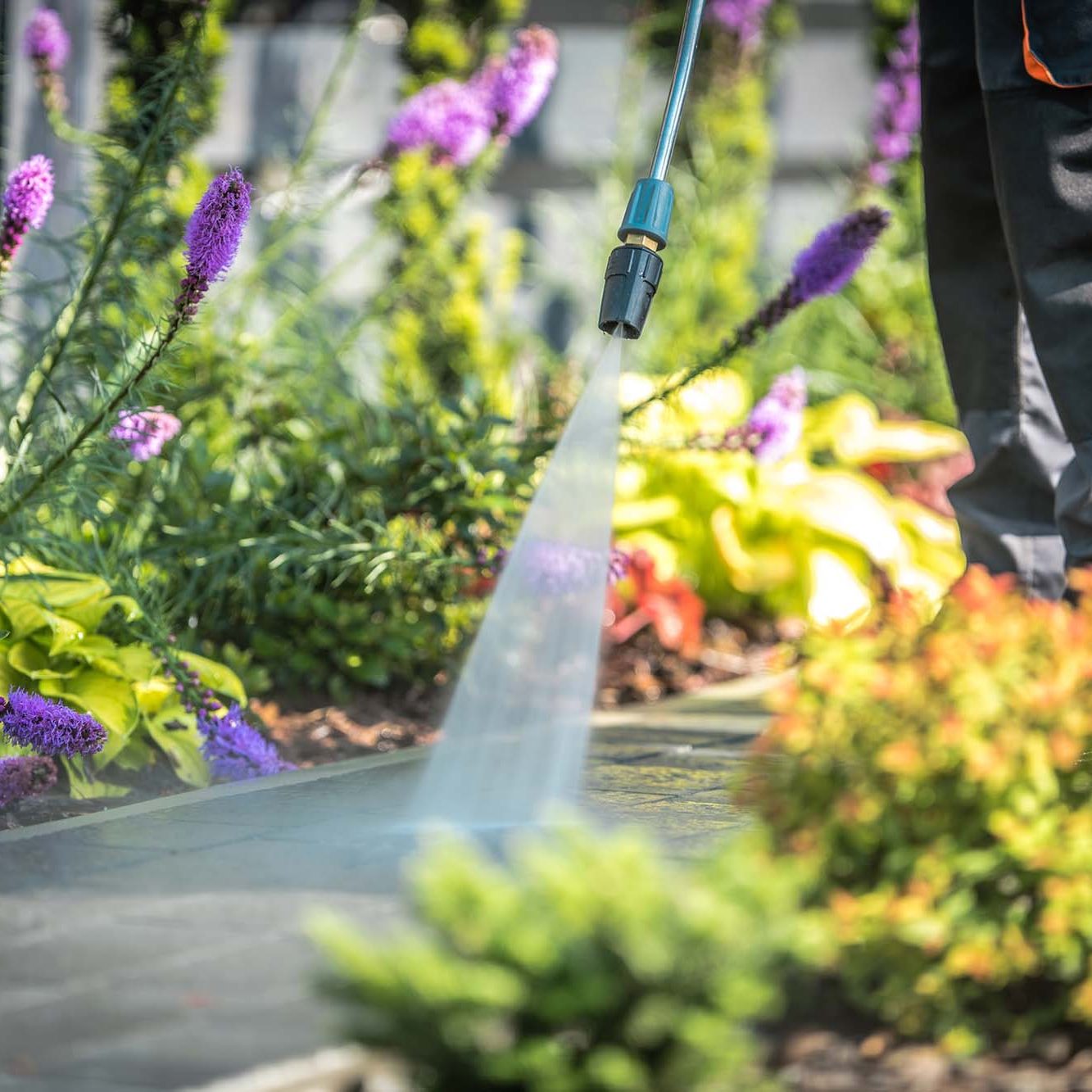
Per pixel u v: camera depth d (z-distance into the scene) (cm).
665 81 1127
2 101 780
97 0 775
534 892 222
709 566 833
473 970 209
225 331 674
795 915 234
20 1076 226
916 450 894
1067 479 438
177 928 293
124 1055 232
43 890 321
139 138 504
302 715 588
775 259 1145
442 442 617
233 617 612
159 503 592
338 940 210
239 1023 245
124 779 480
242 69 1134
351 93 1129
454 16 892
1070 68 417
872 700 276
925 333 1029
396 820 391
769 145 1098
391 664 627
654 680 700
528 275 1125
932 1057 245
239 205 427
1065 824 261
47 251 719
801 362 1017
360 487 623
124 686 470
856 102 1205
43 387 476
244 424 652
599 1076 202
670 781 454
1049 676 273
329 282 689
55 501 464
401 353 843
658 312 966
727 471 822
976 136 476
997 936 256
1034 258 430
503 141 655
